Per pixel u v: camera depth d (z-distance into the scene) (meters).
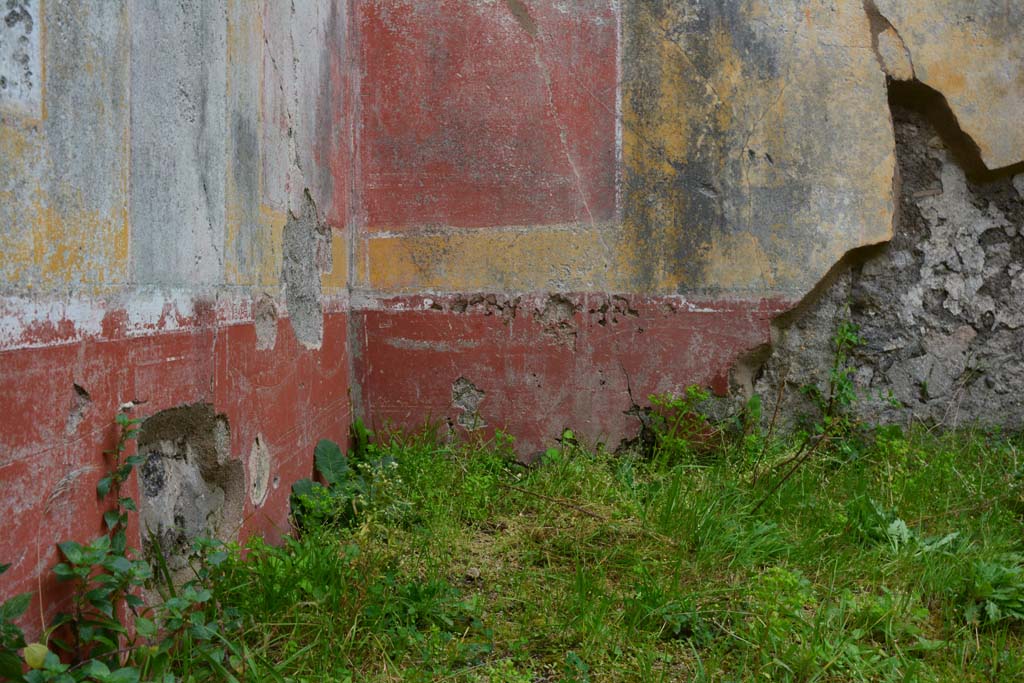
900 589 2.90
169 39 2.23
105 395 1.92
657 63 4.38
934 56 4.40
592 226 4.41
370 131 4.44
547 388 4.45
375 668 2.33
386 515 3.35
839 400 4.46
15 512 1.58
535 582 2.88
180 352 2.30
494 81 4.41
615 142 4.40
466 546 3.22
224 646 2.17
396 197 4.43
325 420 3.85
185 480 2.48
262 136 2.94
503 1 4.39
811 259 4.40
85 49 1.81
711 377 4.43
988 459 4.12
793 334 4.54
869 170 4.39
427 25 4.41
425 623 2.59
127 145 2.01
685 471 4.13
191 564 2.29
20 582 1.60
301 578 2.55
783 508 3.52
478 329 4.44
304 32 3.45
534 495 3.63
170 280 2.24
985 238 4.52
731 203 4.39
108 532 1.94
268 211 3.02
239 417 2.71
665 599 2.69
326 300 3.87
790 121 4.38
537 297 4.43
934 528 3.40
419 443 4.27
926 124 4.55
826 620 2.58
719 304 4.41
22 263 1.58
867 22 4.39
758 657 2.39
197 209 2.39
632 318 4.43
